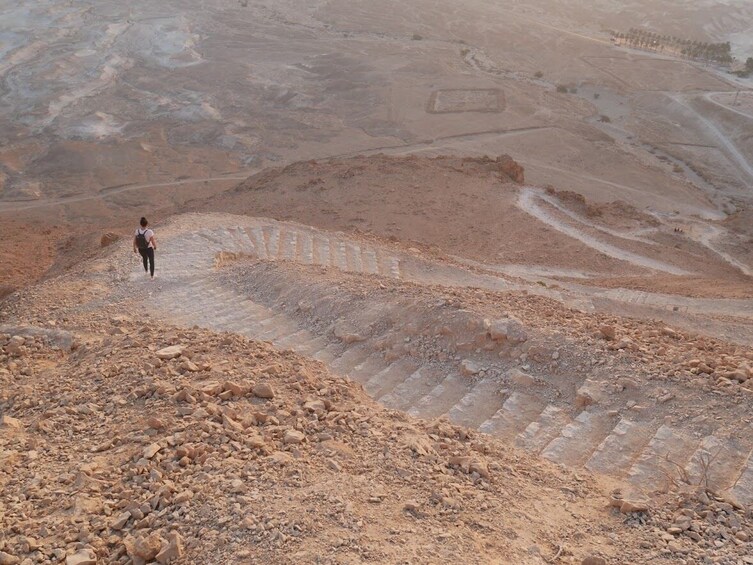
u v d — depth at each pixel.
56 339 12.76
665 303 28.88
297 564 5.60
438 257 31.47
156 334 12.03
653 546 6.47
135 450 7.64
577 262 39.12
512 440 9.43
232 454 7.46
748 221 58.72
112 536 6.22
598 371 10.64
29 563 5.81
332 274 17.80
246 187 52.03
